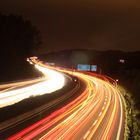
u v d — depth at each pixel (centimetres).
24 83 11712
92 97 9000
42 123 5253
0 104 7338
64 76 15750
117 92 10394
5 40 14925
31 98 7119
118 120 5909
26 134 4453
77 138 4488
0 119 4909
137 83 13225
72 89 10462
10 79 12244
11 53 14950
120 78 15888
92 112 6644
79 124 5425
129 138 4609
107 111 6806
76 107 7162
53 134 4572
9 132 4519
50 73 17038
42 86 11269
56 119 5691
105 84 12812
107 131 5047
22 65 15875
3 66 13788
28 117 5628
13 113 5438
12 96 8650
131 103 8375
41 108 6481
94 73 16988
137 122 6228
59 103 7550
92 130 5044
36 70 17425
